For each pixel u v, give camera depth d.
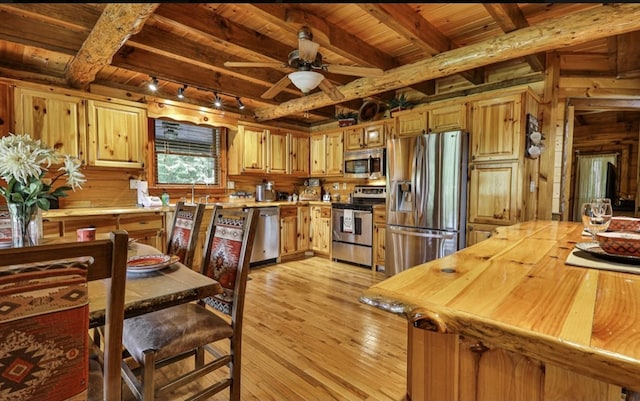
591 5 2.49
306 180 5.79
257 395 1.70
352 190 5.21
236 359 1.53
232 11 2.48
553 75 3.43
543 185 3.49
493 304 0.68
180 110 3.96
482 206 3.21
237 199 4.78
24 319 0.67
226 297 1.59
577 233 1.73
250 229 1.55
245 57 3.26
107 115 3.36
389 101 4.65
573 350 0.51
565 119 3.55
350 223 4.41
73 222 2.91
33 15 2.22
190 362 2.04
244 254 1.54
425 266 1.01
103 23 2.13
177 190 4.23
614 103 3.46
